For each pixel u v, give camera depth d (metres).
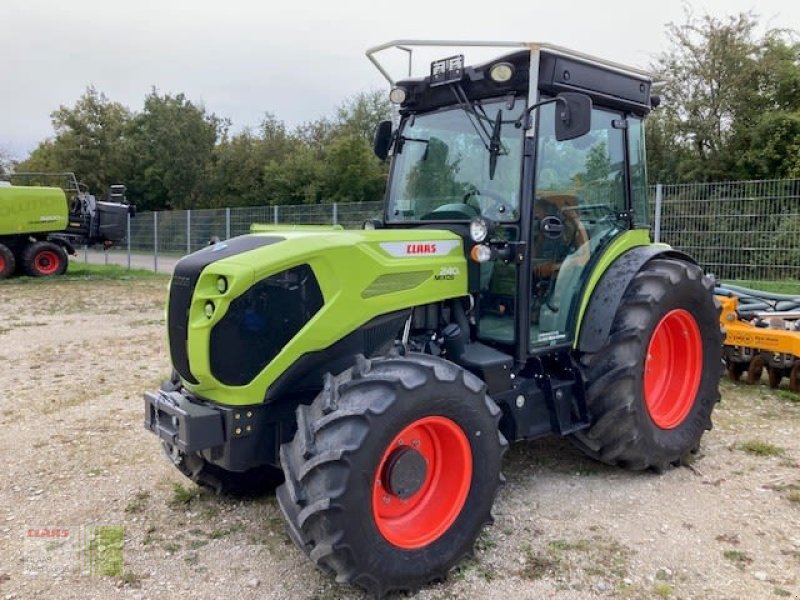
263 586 3.06
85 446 4.80
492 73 3.50
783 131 17.98
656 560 3.22
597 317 3.99
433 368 3.03
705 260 9.62
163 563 3.26
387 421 2.82
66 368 7.23
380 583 2.84
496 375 3.65
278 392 3.20
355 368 3.02
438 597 2.97
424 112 4.23
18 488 4.11
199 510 3.81
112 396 6.09
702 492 3.96
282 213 15.38
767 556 3.25
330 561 2.78
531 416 3.86
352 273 3.26
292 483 2.83
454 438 3.11
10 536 3.52
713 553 3.28
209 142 37.31
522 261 3.67
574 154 3.99
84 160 37.38
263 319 3.14
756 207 9.18
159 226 20.42
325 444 2.79
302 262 3.15
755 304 6.65
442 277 3.62
